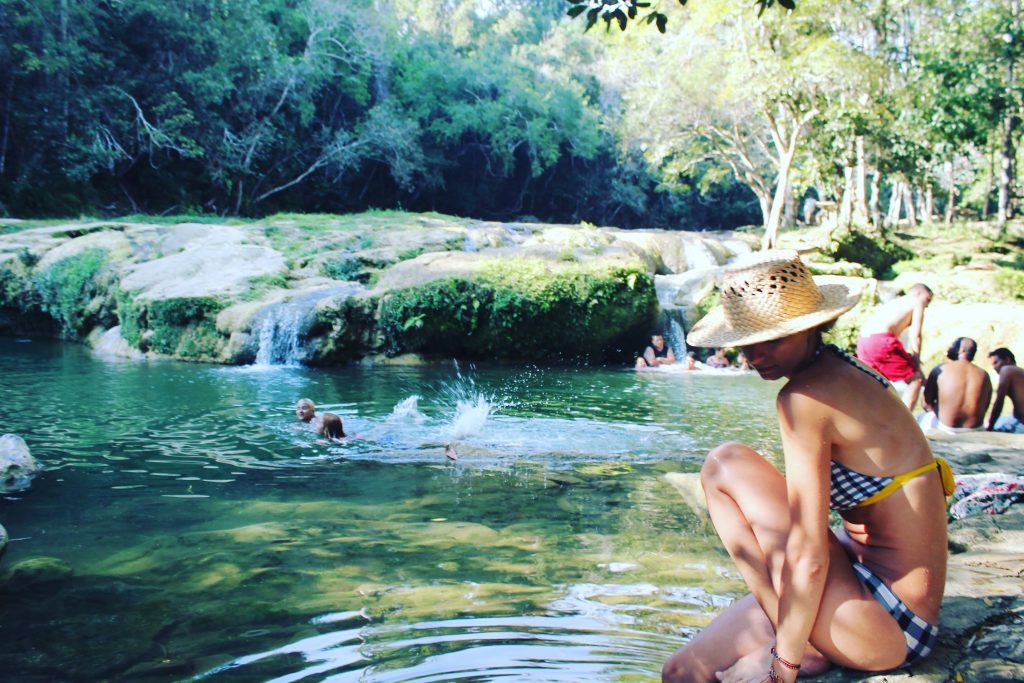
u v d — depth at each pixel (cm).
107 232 1855
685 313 1634
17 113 2802
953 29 2416
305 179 3953
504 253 1634
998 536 390
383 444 748
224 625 339
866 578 244
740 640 261
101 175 3209
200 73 3184
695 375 1360
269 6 3619
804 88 2455
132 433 776
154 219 2364
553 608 358
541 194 4944
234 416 877
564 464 672
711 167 3991
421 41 4600
